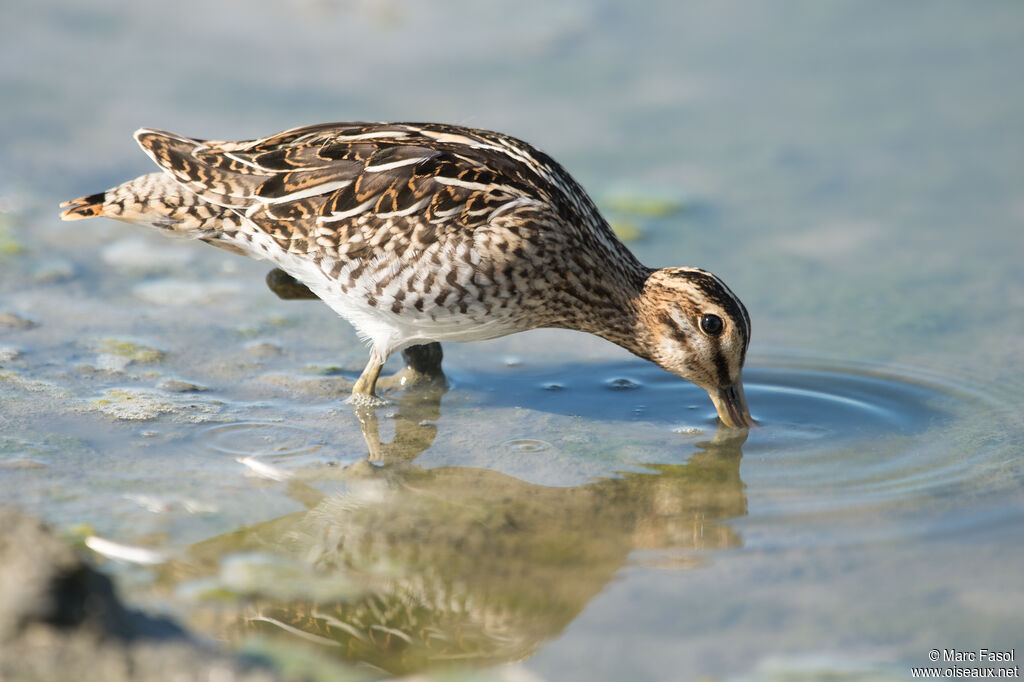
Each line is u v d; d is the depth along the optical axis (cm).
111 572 793
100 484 917
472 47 1834
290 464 973
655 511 923
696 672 718
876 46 1867
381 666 722
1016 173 1536
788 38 1894
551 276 1085
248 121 1566
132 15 1894
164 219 1098
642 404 1133
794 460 1014
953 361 1173
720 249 1385
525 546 869
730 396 1106
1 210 1400
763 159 1582
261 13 1925
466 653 740
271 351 1177
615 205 1473
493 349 1239
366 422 1062
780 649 740
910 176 1539
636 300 1152
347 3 1962
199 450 985
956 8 1983
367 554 848
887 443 1040
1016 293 1288
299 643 732
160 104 1620
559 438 1052
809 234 1420
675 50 1852
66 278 1287
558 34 1883
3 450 954
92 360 1127
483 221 1047
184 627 731
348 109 1614
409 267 1042
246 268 1348
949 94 1730
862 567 832
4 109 1606
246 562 821
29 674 637
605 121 1655
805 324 1245
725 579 821
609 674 718
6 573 652
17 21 1850
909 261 1360
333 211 1045
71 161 1505
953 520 898
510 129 1605
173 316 1230
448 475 977
